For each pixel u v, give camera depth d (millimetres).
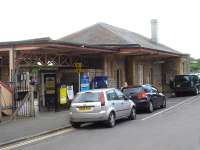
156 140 12664
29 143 13500
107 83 28688
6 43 21641
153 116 20828
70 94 24859
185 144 11719
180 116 20094
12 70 21797
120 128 16359
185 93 41594
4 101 19875
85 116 16844
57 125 17562
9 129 16469
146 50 32594
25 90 22000
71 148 11875
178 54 46125
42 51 23531
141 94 22781
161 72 49000
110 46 31562
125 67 36938
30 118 20109
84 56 30188
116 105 17656
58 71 25219
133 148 11359
